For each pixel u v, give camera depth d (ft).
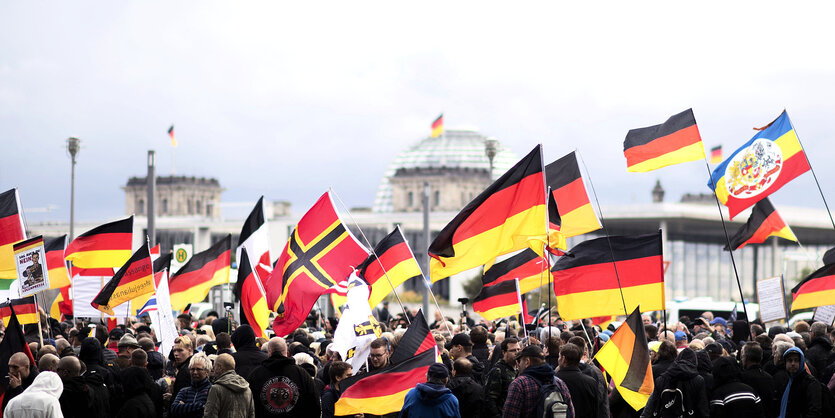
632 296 51.70
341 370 43.88
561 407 37.06
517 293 61.72
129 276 60.23
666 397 42.16
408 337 46.19
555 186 61.57
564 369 40.75
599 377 43.34
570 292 52.24
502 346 44.04
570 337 52.44
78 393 40.88
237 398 39.60
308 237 54.19
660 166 59.57
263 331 60.85
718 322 81.20
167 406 46.80
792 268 367.66
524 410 37.63
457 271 50.14
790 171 59.26
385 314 104.73
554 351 46.60
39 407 37.04
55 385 37.88
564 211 61.21
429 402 37.78
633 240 51.85
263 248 64.44
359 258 54.03
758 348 44.83
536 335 59.93
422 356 43.09
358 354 49.57
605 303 51.85
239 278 61.36
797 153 59.11
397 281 55.11
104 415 42.11
